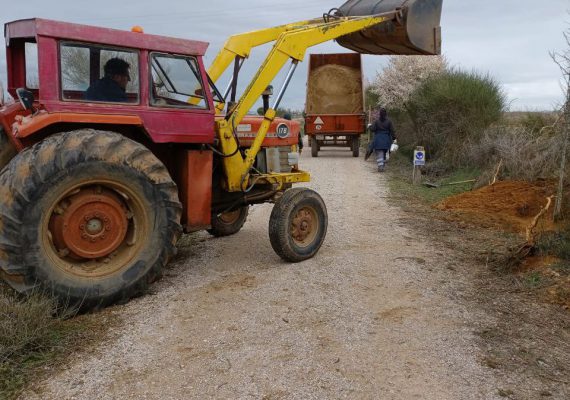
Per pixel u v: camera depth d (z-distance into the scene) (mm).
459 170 12156
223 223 6961
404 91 18688
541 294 4820
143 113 4688
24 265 4027
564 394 3275
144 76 4680
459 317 4367
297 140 6652
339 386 3359
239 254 6227
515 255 5574
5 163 5230
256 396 3252
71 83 4375
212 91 6020
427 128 14289
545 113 11367
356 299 4758
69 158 4148
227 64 6113
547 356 3736
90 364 3586
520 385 3369
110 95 4562
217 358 3697
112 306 4547
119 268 4520
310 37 5844
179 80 4938
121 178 4410
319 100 18438
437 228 7488
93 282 4359
